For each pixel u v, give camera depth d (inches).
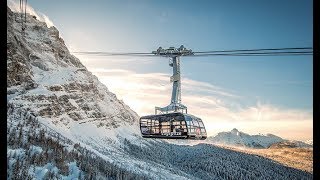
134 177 6850.4
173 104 1647.4
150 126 2277.3
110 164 6998.0
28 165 4820.4
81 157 6072.8
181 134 2091.5
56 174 4896.7
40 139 6112.2
